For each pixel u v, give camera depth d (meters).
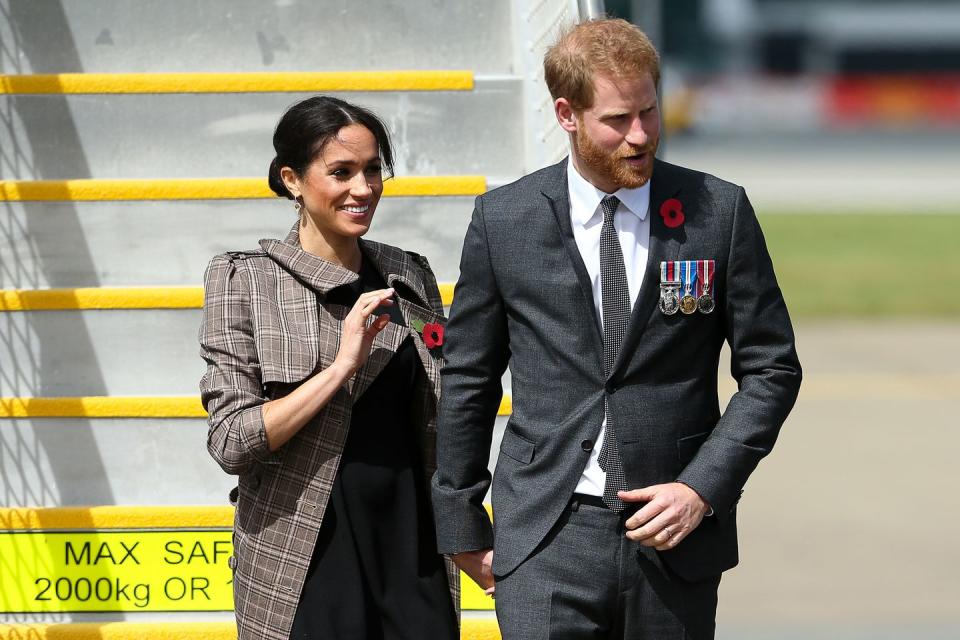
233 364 12.20
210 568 15.52
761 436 11.38
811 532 26.19
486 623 15.17
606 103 10.89
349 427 12.29
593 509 11.53
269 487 12.21
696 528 11.56
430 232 16.86
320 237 12.62
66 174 17.55
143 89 17.44
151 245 16.88
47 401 15.83
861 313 53.28
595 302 11.55
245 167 17.59
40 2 18.34
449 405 12.06
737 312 11.62
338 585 12.10
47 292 16.14
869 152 155.75
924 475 30.39
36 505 15.93
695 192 11.66
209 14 18.44
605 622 11.75
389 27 18.52
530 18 17.59
